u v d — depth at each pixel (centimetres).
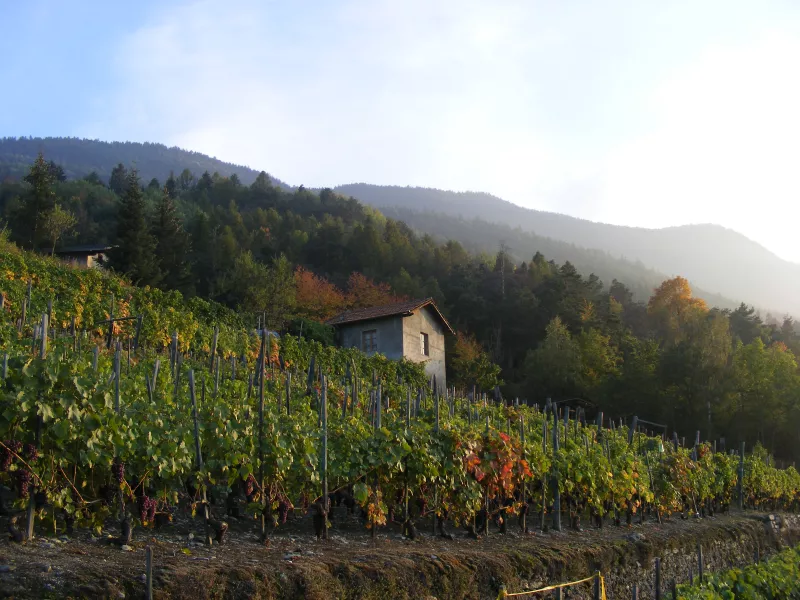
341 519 938
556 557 911
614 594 1000
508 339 6266
